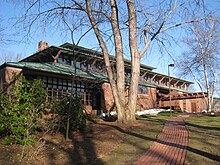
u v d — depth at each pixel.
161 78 38.28
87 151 8.23
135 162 6.73
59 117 10.94
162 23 14.13
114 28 14.20
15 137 8.59
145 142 9.38
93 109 23.61
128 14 14.34
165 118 19.23
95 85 23.66
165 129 12.56
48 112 10.57
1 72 16.94
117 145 9.06
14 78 9.38
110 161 6.96
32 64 19.30
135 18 14.45
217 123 15.27
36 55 23.86
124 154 7.71
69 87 21.47
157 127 13.20
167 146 8.66
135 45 14.52
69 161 7.11
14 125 8.55
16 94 8.91
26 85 9.28
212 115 22.78
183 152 7.69
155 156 7.30
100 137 10.37
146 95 30.72
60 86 20.70
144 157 7.23
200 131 11.86
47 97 10.79
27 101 9.05
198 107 39.38
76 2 12.70
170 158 7.02
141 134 11.09
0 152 7.64
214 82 33.19
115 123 13.68
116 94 13.95
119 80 14.33
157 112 26.66
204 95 33.28
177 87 44.38
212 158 6.91
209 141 9.27
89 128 12.42
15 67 16.83
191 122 16.00
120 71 14.40
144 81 34.25
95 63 26.81
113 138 10.20
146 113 24.94
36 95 9.50
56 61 22.14
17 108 8.64
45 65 20.42
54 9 12.96
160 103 35.25
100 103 24.12
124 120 13.87
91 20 12.63
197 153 7.52
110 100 23.72
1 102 8.64
